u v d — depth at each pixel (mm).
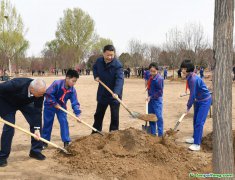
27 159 6180
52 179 5180
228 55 3510
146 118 6832
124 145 6035
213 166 3703
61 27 62656
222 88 3537
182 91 21797
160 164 5582
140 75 46688
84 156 5855
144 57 51094
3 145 5723
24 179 5184
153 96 7484
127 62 53875
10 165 5848
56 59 65062
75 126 9516
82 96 19062
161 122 7570
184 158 5805
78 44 62781
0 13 47656
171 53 36594
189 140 7371
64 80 6715
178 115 11484
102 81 7273
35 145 6160
